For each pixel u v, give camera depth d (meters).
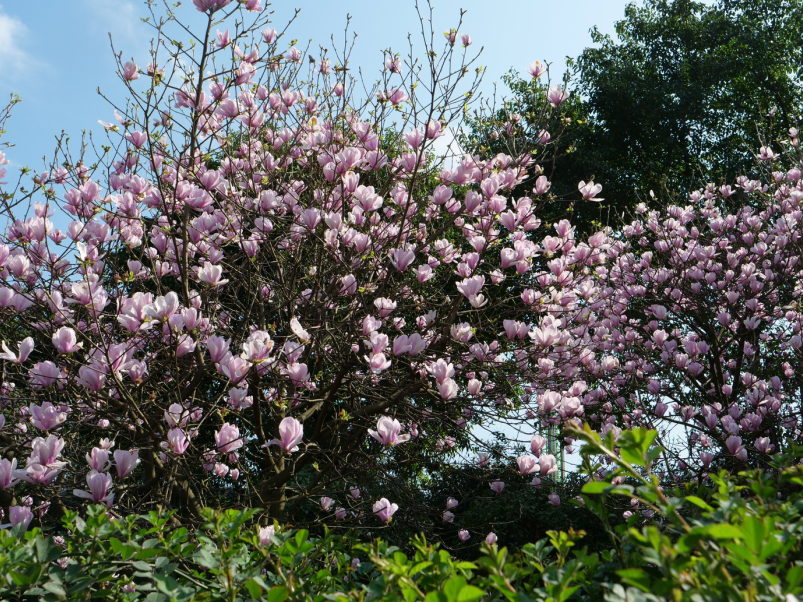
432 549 1.83
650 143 16.05
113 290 5.16
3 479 2.59
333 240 4.57
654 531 1.14
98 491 2.45
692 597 1.07
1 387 4.92
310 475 8.23
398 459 6.09
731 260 8.51
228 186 5.30
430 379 4.85
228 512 2.07
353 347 4.52
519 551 1.89
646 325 8.79
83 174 5.23
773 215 9.48
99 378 3.12
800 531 1.35
